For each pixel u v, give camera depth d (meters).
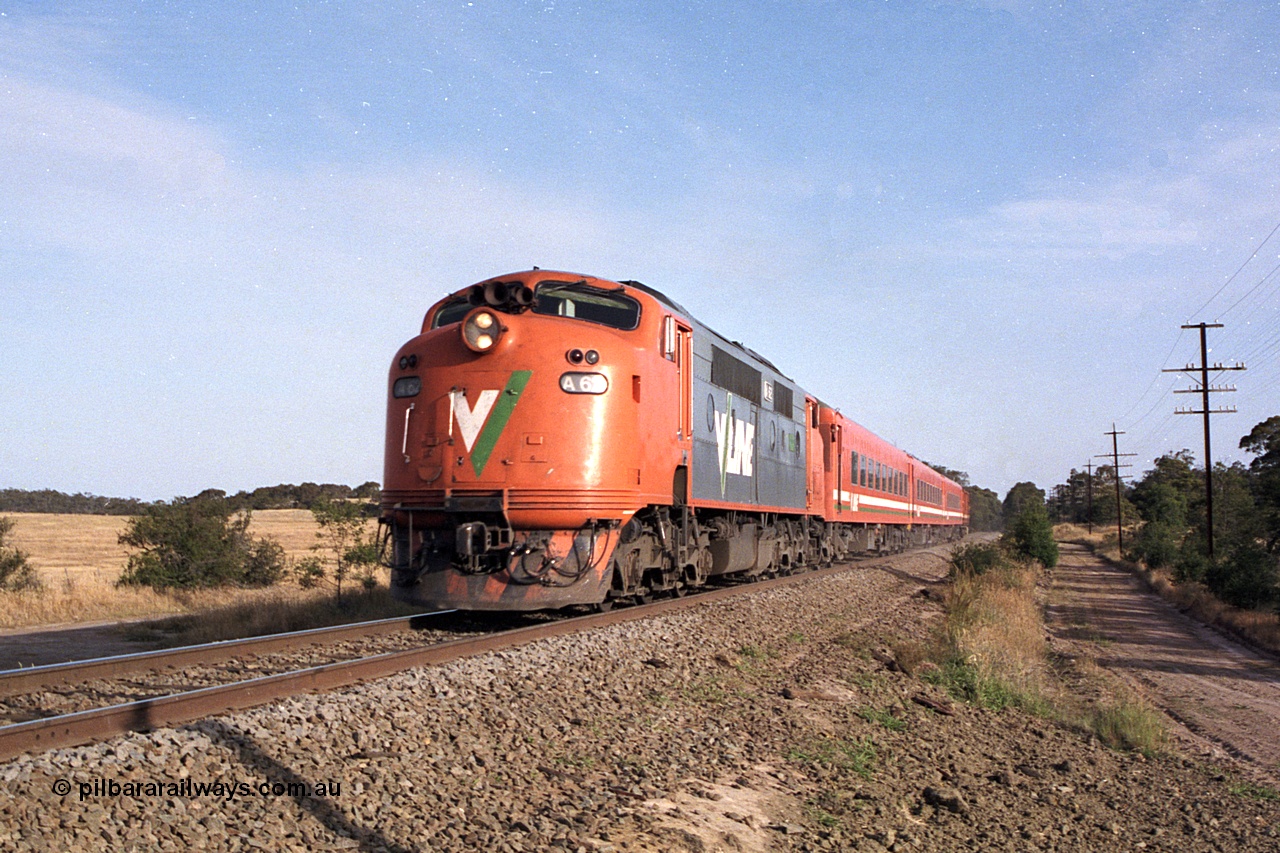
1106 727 11.61
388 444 12.12
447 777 5.95
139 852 4.31
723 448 15.84
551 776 6.35
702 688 9.62
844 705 10.29
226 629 12.88
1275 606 25.23
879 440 37.06
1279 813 8.75
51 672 7.73
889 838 6.47
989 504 157.75
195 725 5.87
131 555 20.77
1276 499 39.00
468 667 8.49
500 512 11.12
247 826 4.75
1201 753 11.39
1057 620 24.81
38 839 4.18
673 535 13.80
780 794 6.96
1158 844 7.48
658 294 14.04
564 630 11.23
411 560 11.56
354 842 4.82
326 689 7.56
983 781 8.61
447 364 11.62
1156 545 45.75
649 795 6.26
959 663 13.95
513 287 11.48
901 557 39.53
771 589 18.73
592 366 11.43
